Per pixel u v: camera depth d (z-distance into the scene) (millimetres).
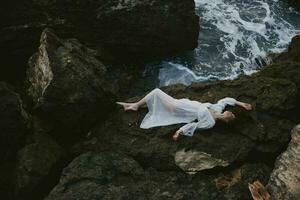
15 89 7301
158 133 6789
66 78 6766
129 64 8578
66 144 7020
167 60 8727
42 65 6980
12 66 8070
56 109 6738
